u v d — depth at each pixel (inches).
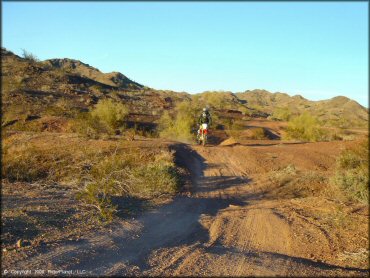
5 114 1245.1
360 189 509.4
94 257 259.9
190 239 328.8
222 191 549.0
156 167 532.1
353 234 369.1
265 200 517.3
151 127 1406.3
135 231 327.9
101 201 381.7
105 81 3590.1
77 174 548.1
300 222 408.2
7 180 517.7
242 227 377.4
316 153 817.5
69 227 317.7
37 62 2544.3
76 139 798.5
